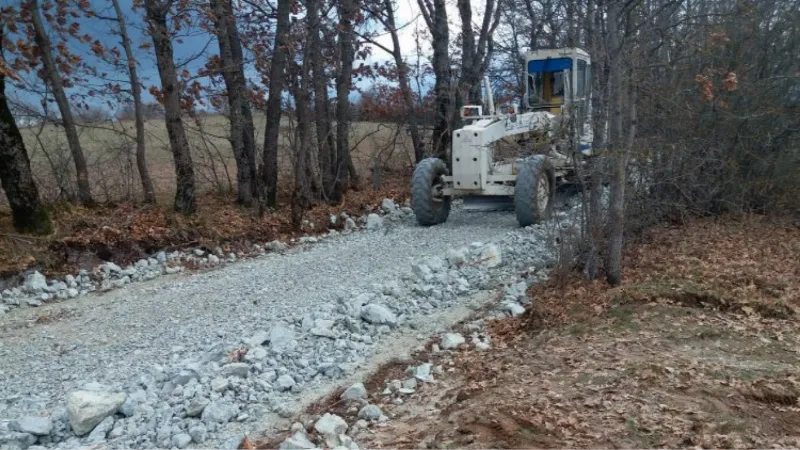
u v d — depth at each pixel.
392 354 5.78
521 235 9.77
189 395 4.77
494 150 10.96
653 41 8.21
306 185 12.59
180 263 9.42
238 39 12.38
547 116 11.15
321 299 7.20
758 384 4.63
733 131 9.77
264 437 4.39
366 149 17.06
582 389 4.65
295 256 9.86
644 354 5.21
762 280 6.95
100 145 13.66
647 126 8.62
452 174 11.10
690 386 4.61
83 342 6.29
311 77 13.58
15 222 9.15
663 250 8.31
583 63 12.02
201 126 12.98
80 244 9.08
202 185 13.73
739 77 9.48
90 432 4.42
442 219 11.65
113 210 10.63
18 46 10.08
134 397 4.73
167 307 7.32
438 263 8.16
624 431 4.04
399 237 10.60
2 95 9.01
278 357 5.45
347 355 5.63
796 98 10.48
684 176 9.13
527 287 7.32
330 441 4.22
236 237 10.55
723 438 3.91
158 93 10.55
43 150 10.77
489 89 11.49
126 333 6.50
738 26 9.53
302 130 12.06
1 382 5.37
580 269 7.43
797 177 9.98
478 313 6.83
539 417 4.21
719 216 10.17
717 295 6.43
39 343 6.31
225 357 5.47
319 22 12.23
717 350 5.31
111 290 8.22
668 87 8.71
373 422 4.56
